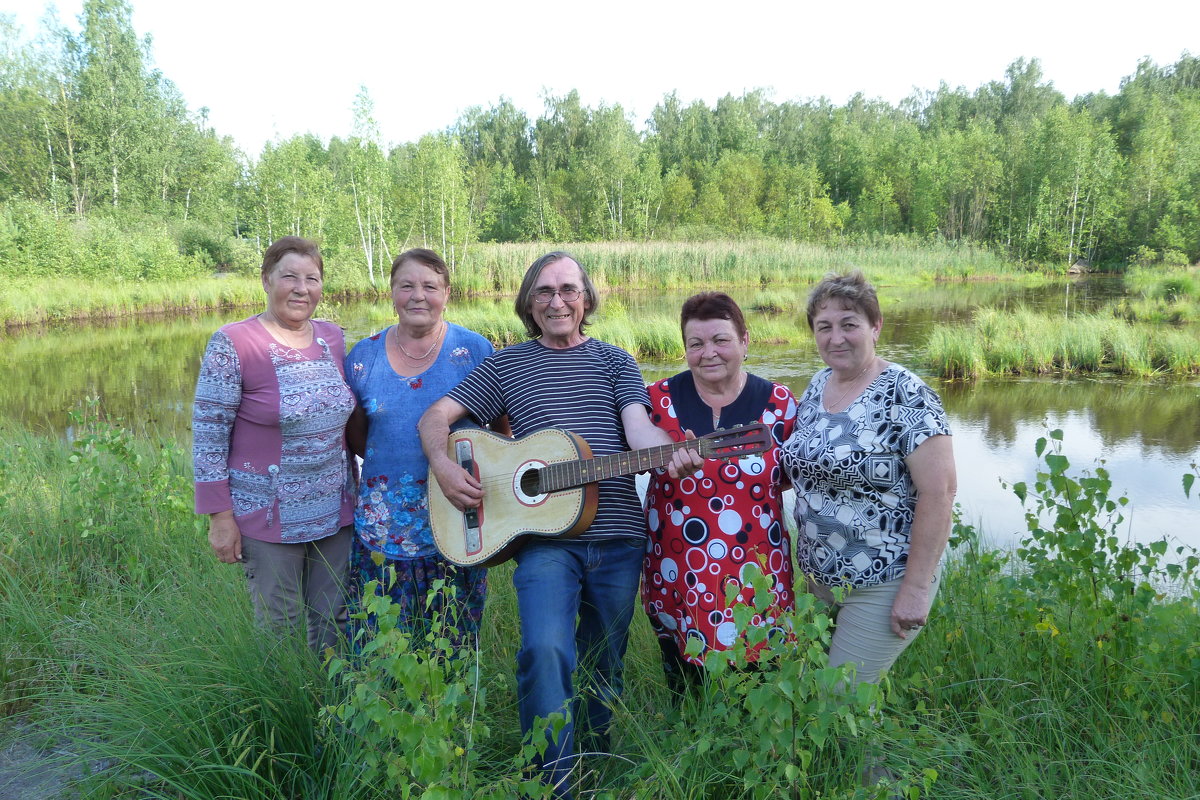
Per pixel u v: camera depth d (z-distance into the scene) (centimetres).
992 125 6156
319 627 289
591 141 6059
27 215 2572
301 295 275
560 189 5431
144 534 403
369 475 287
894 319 1933
